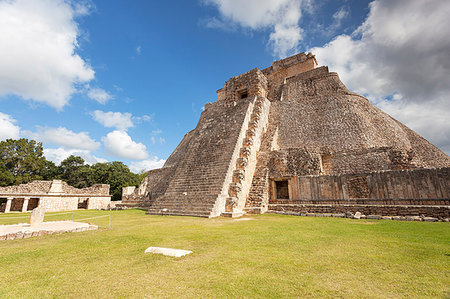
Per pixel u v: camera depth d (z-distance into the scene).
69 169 47.72
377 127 21.23
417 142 21.16
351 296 3.16
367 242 6.23
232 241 6.49
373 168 16.59
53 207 25.23
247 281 3.67
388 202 13.16
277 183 18.12
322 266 4.34
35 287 3.55
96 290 3.41
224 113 23.69
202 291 3.33
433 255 4.96
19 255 5.25
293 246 5.86
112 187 46.41
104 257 5.05
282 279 3.74
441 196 11.90
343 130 20.89
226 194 15.23
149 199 26.16
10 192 23.12
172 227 9.27
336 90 26.92
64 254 5.32
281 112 25.39
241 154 18.00
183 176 18.11
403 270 4.10
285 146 21.62
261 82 28.36
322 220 11.07
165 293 3.29
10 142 39.59
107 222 11.09
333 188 15.04
